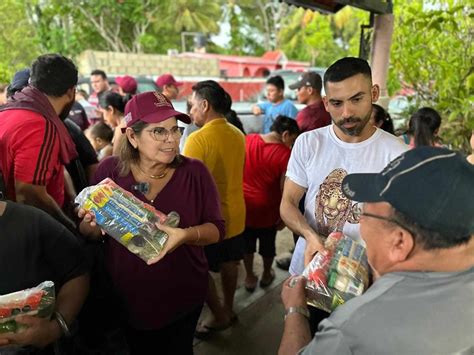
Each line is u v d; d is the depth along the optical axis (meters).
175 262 1.76
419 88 4.51
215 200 1.86
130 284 1.75
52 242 1.39
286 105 5.30
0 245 1.28
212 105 2.52
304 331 1.19
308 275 1.33
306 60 26.73
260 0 30.06
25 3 15.65
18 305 1.20
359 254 1.35
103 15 21.08
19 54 15.12
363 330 0.82
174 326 1.88
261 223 3.27
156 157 1.63
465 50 3.99
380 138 1.71
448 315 0.79
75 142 2.49
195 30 25.91
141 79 8.30
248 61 19.05
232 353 2.69
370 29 4.18
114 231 1.45
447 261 0.82
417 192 0.80
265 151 3.13
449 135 3.98
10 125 1.74
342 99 1.61
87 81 8.45
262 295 3.36
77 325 2.02
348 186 0.97
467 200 0.79
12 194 1.79
